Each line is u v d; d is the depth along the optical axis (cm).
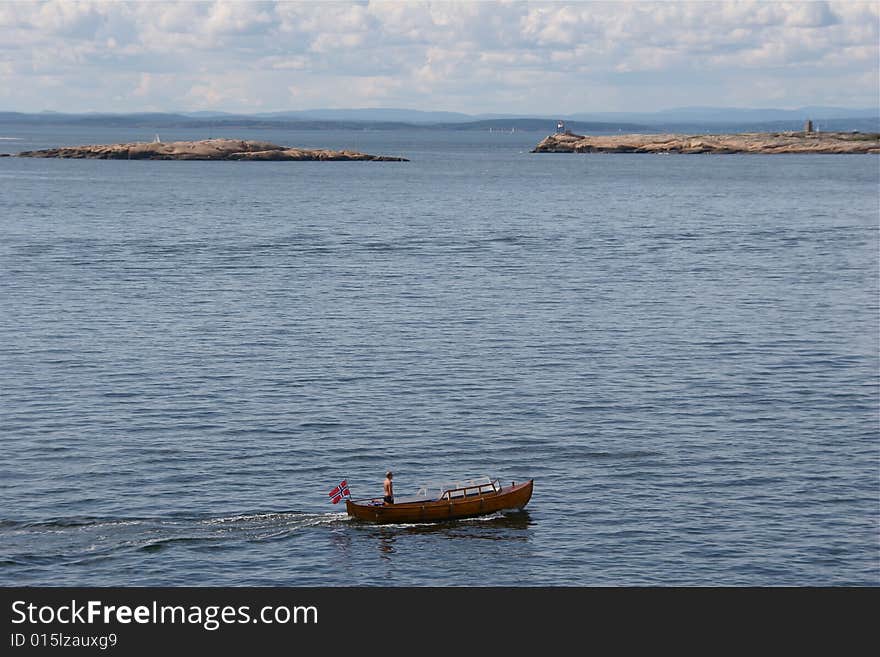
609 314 17838
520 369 14100
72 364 14100
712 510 9569
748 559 8706
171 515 9381
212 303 18550
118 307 18038
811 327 16862
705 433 11562
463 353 14975
